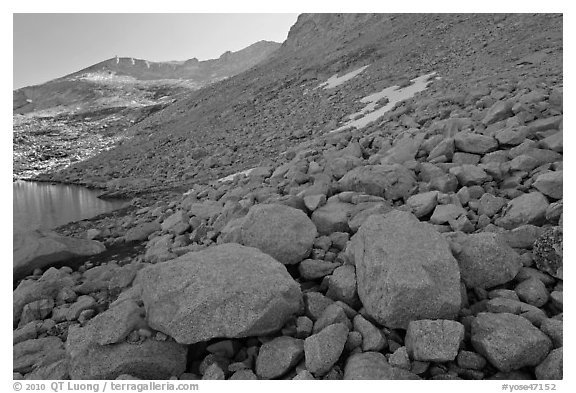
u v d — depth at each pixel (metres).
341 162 9.12
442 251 4.06
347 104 21.73
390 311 3.75
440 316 3.73
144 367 3.73
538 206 5.51
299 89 33.19
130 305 4.20
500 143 7.98
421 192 7.16
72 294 5.94
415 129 10.59
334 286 4.58
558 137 7.24
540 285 4.23
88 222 12.39
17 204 16.75
